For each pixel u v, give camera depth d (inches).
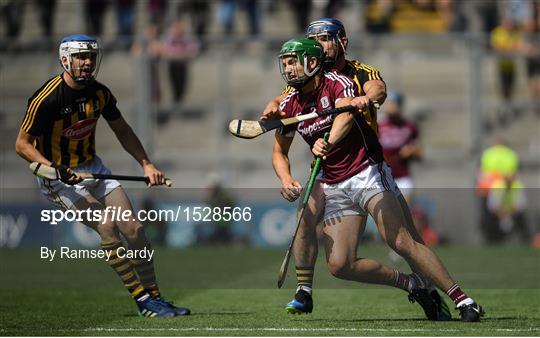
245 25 2603.3
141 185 2225.6
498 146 2252.7
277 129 904.3
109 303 1135.0
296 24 2573.8
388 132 1729.8
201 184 2294.5
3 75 2388.0
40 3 2669.8
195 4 2593.5
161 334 823.7
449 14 2593.5
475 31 2591.0
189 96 2329.0
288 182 881.5
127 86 2372.0
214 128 2316.7
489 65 2380.7
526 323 890.7
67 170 906.1
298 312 895.7
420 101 2345.0
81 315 999.6
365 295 1243.8
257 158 2298.2
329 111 845.8
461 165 2276.1
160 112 2300.7
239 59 2381.9
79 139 945.5
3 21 2684.5
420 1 2620.6
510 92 2379.4
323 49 872.9
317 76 873.5
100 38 2512.3
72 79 916.0
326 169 876.6
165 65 2295.8
